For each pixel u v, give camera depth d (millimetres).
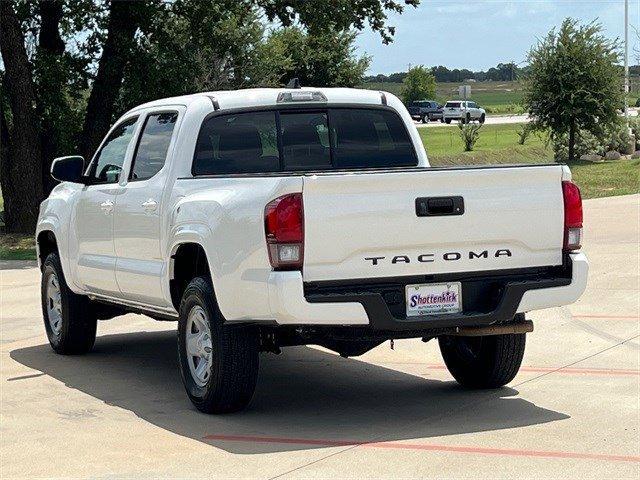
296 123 8898
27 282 17281
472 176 7418
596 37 49062
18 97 27797
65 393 8938
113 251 9414
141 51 29625
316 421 7637
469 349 8602
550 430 7137
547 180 7703
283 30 58875
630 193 31266
